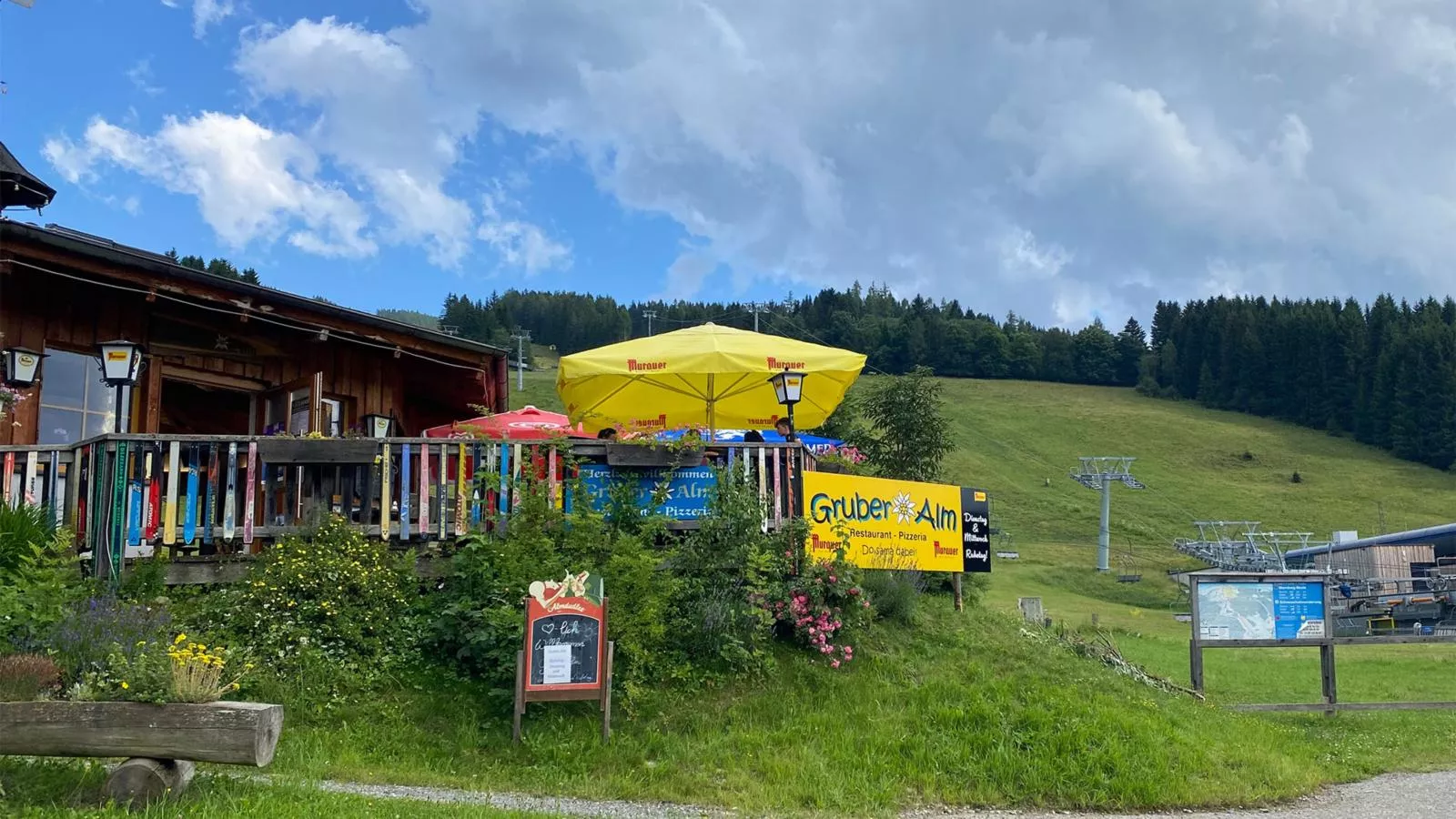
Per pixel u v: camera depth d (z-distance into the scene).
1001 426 123.88
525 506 9.84
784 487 11.26
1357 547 44.41
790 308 161.12
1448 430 114.75
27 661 6.86
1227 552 66.12
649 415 15.57
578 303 173.75
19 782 6.23
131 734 6.13
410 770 7.70
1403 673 20.53
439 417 18.64
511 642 8.91
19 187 18.03
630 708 8.97
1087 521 86.00
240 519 10.23
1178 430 127.44
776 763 8.53
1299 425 133.00
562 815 6.90
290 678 8.45
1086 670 11.72
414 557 9.66
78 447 9.35
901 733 9.25
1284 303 158.12
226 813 5.91
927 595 13.13
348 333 14.26
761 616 10.19
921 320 162.75
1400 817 8.91
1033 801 8.72
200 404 15.34
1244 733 11.37
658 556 10.14
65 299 12.27
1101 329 160.62
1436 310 144.75
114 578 8.90
